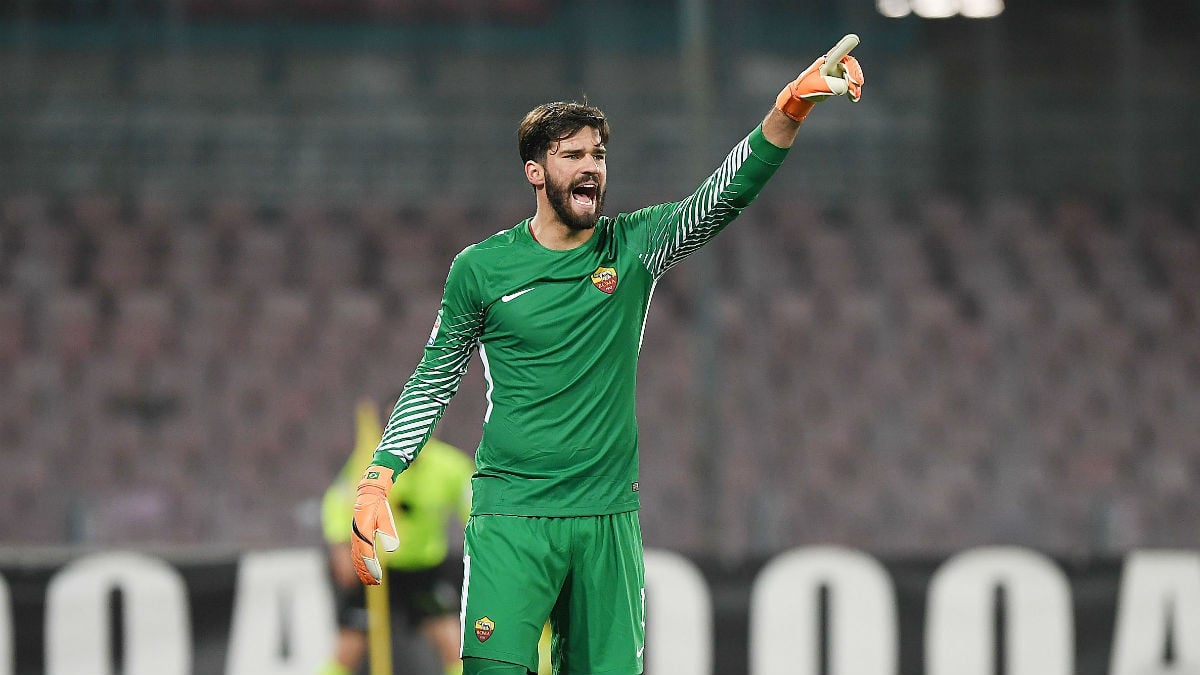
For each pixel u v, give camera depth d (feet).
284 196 207.62
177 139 207.92
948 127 215.92
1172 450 178.81
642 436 172.04
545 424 39.50
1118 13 220.84
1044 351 193.47
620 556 40.09
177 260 198.49
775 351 187.21
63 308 189.88
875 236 207.51
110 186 205.46
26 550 87.35
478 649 39.14
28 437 173.47
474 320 40.06
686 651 88.12
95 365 183.01
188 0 211.61
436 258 202.39
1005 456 174.29
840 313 194.59
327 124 210.59
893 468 169.99
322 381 183.73
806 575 88.79
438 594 89.30
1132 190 216.33
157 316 190.39
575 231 39.73
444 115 212.23
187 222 203.62
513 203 209.56
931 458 172.65
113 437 174.09
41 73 207.31
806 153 213.66
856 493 164.86
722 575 88.63
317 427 177.58
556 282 39.37
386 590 88.43
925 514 160.66
